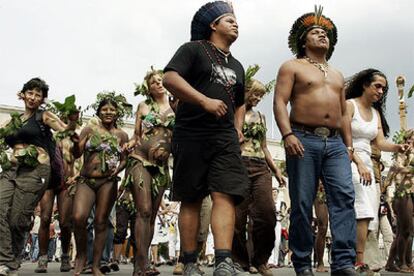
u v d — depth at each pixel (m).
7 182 5.30
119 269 8.52
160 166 5.50
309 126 4.30
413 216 7.51
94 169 5.78
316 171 4.28
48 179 5.44
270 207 5.65
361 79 5.38
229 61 3.96
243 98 4.07
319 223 7.77
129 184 5.44
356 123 5.23
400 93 8.27
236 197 3.71
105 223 5.90
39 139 5.44
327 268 7.88
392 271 7.64
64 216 7.30
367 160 5.21
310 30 4.53
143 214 5.35
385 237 8.89
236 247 6.11
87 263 7.16
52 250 16.09
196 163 3.74
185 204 3.88
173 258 12.84
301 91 4.34
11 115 5.38
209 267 9.72
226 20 3.98
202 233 7.30
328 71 4.45
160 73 5.71
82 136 5.88
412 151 7.39
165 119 5.54
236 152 3.73
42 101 5.55
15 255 5.33
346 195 4.23
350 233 4.20
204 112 3.71
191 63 3.79
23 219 5.29
